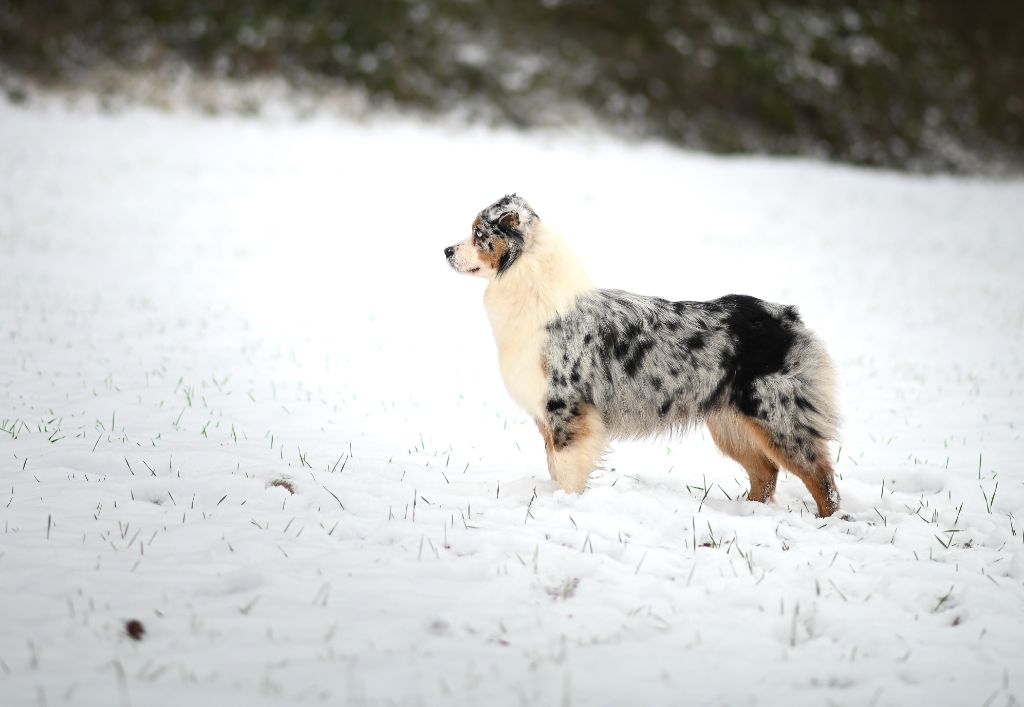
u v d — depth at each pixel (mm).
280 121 36156
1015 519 8078
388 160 32812
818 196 35219
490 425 10922
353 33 40844
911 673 5348
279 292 17969
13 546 6516
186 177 28188
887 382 13742
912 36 53875
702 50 47000
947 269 24453
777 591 6312
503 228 8242
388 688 4914
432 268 21094
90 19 37188
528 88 42156
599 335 8203
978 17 57031
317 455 9258
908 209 34344
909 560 6938
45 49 35594
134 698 4660
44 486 7766
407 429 10523
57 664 4988
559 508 7848
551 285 8188
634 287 19797
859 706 4980
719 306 8461
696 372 8227
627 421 8422
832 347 15914
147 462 8516
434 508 7793
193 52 38000
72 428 9609
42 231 21641
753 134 45250
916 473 9398
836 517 8039
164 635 5410
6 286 17000
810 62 49188
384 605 5930
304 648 5309
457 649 5414
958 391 13305
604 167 35625
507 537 6980
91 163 28406
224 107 36062
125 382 11719
